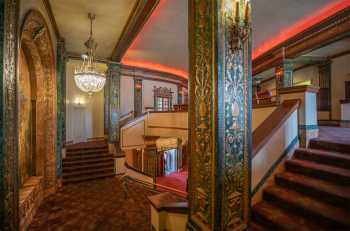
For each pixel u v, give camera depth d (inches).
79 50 263.1
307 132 125.2
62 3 153.9
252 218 90.1
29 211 140.3
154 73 474.9
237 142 75.6
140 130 355.9
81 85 191.3
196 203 82.5
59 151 214.1
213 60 70.7
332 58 320.8
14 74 84.5
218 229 69.2
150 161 309.7
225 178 71.5
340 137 134.8
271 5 186.4
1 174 74.4
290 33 250.1
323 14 203.6
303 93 127.0
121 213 154.1
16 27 85.0
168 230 104.0
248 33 77.4
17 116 87.0
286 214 84.8
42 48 165.8
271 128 110.0
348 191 81.0
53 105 190.5
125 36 209.2
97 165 261.9
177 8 184.7
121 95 435.2
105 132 383.2
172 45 291.9
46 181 190.9
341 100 287.0
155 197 117.1
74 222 140.7
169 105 520.1
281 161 111.7
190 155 86.4
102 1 152.3
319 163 106.1
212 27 71.3
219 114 69.7
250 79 79.9
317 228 73.7
